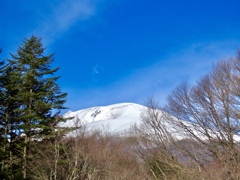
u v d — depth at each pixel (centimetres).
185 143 1766
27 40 1898
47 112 1736
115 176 1520
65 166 1438
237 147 1589
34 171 1440
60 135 1572
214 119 1814
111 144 1978
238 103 1803
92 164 1491
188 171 1391
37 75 1812
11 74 1780
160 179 1584
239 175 1179
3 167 1470
